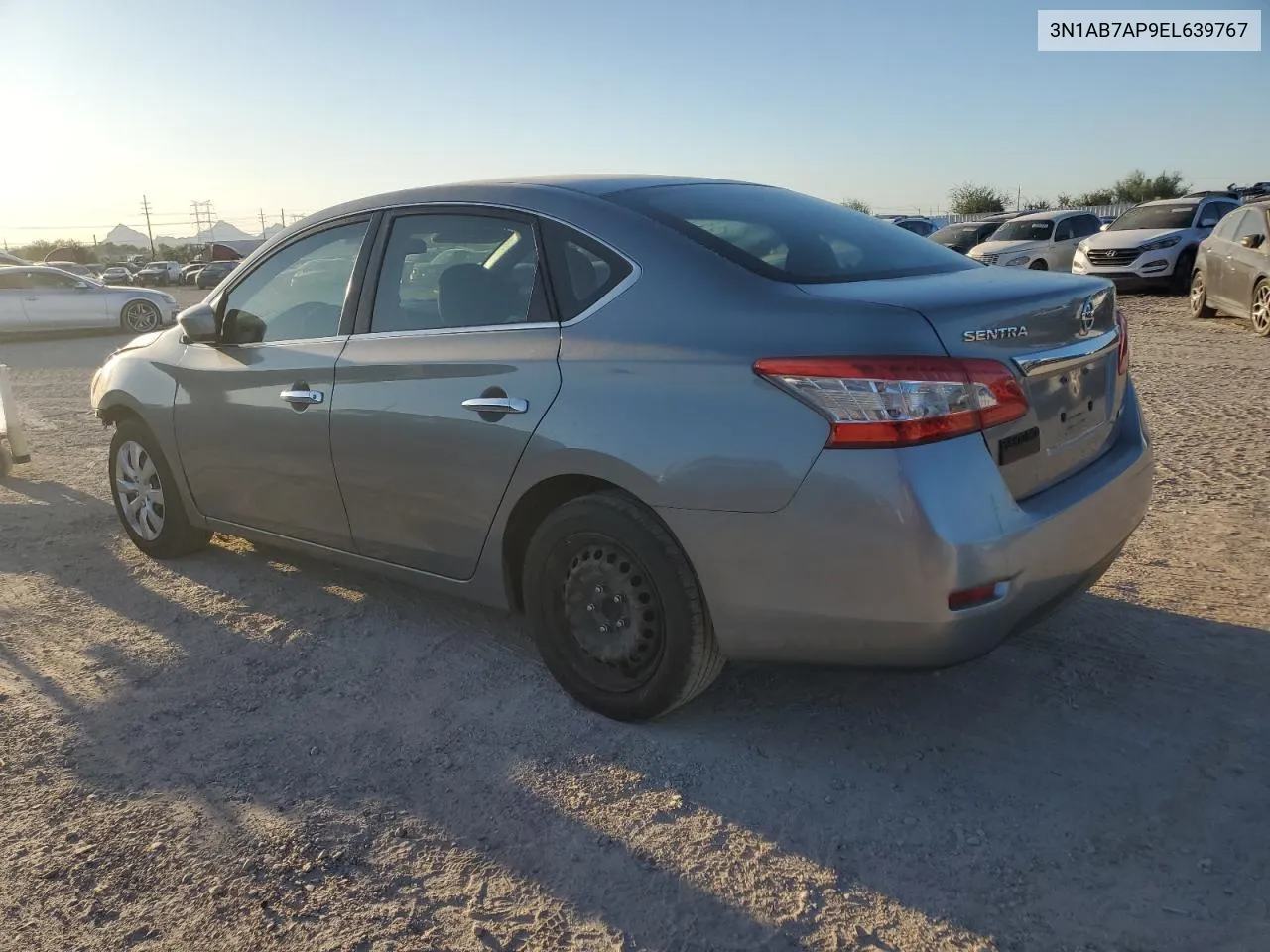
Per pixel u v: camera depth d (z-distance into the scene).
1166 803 2.83
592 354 3.14
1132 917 2.39
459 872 2.63
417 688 3.66
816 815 2.83
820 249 3.32
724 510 2.84
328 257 4.12
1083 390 3.17
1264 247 12.13
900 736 3.23
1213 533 4.95
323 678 3.76
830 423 2.65
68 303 19.31
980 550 2.62
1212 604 4.12
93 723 3.47
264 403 4.16
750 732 3.28
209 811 2.92
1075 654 3.72
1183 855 2.61
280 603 4.52
